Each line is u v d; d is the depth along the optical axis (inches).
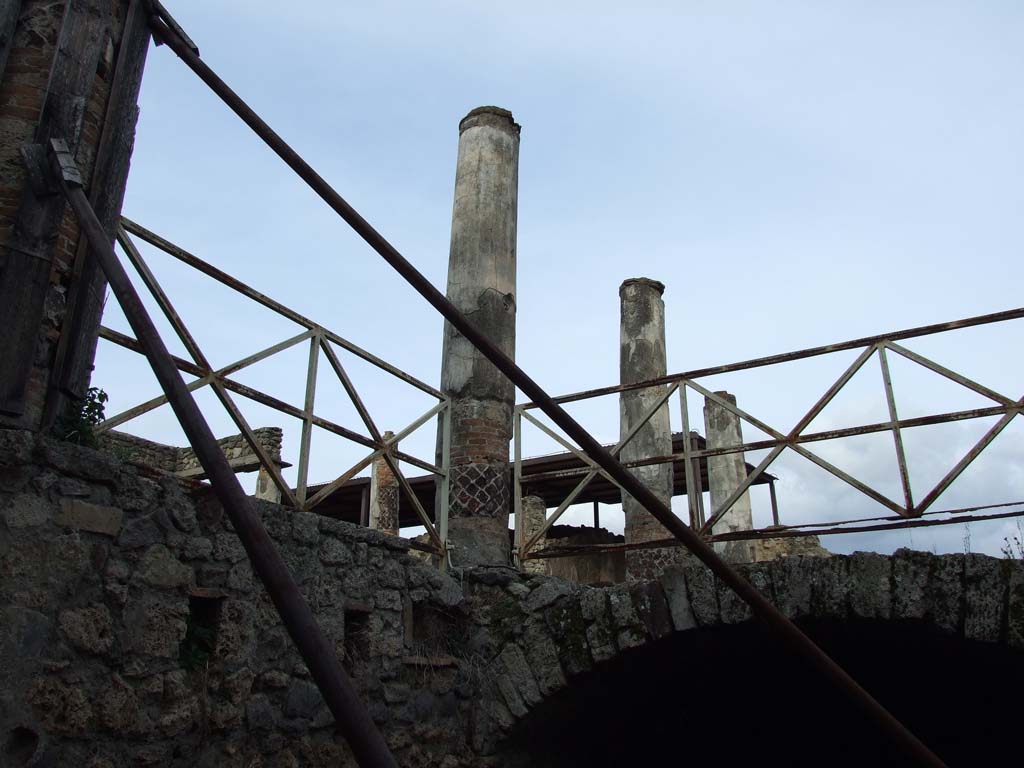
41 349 156.2
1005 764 266.2
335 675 80.0
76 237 165.2
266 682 175.8
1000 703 245.4
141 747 148.7
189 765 157.3
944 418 206.2
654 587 220.8
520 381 148.3
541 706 228.4
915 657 229.6
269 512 185.5
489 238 297.9
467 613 241.9
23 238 155.3
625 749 286.7
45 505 141.7
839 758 298.5
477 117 316.2
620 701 260.4
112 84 177.5
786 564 207.6
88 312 164.1
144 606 153.5
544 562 512.4
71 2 172.1
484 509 267.7
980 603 187.2
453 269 298.5
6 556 134.7
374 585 212.1
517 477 267.7
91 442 157.8
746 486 224.4
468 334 151.2
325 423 207.2
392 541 220.4
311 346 207.8
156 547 158.2
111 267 117.3
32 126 162.7
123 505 154.4
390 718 207.6
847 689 133.9
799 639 136.3
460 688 230.7
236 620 171.9
